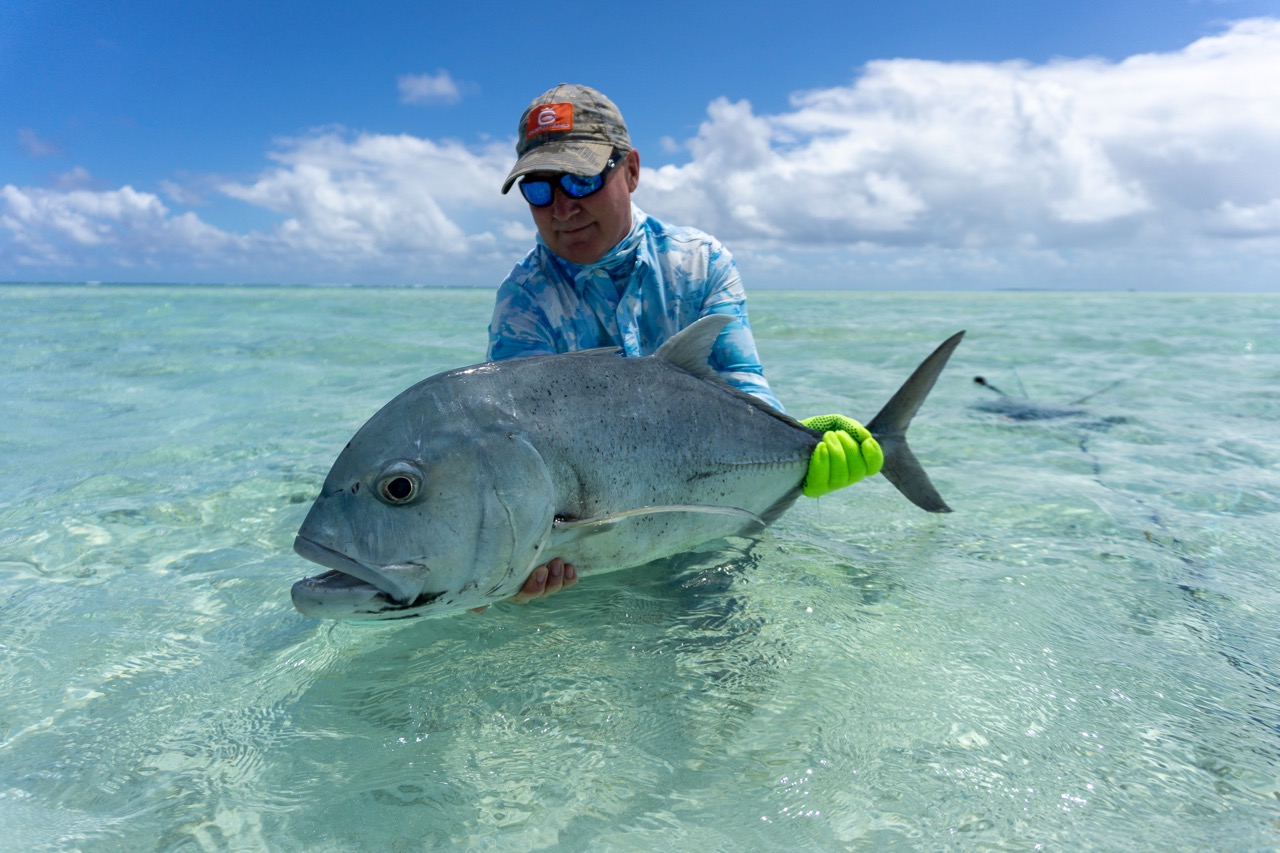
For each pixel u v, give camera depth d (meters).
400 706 2.04
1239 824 1.57
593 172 3.20
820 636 2.35
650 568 2.91
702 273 3.65
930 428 5.25
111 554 3.08
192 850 1.54
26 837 1.57
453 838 1.58
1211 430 5.14
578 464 2.40
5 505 3.60
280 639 2.41
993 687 2.06
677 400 2.65
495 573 2.25
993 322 15.54
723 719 1.95
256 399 6.29
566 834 1.58
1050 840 1.54
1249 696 2.03
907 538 3.18
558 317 3.61
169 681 2.17
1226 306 24.31
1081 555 2.97
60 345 10.12
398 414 2.18
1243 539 3.11
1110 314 18.95
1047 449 4.66
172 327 12.98
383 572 2.09
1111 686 2.07
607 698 2.06
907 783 1.70
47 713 2.01
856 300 31.64
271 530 3.36
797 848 1.53
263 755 1.85
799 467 2.91
